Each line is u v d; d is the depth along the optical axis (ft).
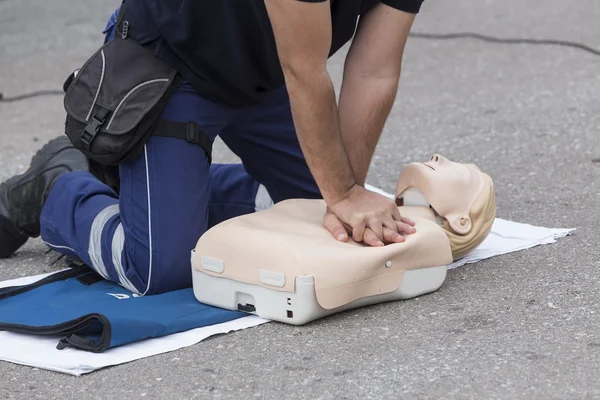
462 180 18.72
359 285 16.55
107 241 18.86
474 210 18.66
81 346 15.92
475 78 38.60
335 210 17.20
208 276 17.43
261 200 21.62
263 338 16.26
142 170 18.37
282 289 16.35
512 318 16.39
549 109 32.86
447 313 16.75
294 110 16.44
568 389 13.85
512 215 22.45
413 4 17.79
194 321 16.76
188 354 15.83
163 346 16.08
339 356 15.38
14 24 53.16
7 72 43.52
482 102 34.76
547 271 18.48
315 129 16.42
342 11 17.43
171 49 18.26
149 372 15.26
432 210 18.83
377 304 17.38
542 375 14.30
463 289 17.84
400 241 17.02
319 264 16.26
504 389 13.98
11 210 20.83
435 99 35.81
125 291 18.93
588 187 24.14
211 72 18.34
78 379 15.17
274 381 14.69
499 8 51.29
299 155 20.95
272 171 21.17
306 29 15.49
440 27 48.16
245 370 15.14
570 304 16.80
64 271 19.79
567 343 15.29
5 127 34.94
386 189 25.68
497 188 24.81
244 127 20.52
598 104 32.94
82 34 50.49
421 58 42.65
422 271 17.47
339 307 16.62
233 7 17.20
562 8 50.34
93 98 18.29
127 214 18.57
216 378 14.93
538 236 20.35
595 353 14.88
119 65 18.40
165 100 18.21
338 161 16.84
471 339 15.65
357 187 17.34
